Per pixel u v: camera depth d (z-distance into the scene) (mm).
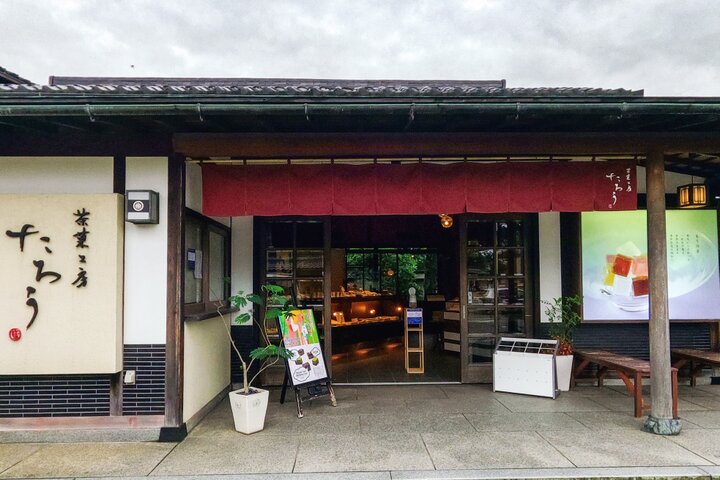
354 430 4777
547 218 6836
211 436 4676
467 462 3951
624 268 6539
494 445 4320
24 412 4602
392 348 10289
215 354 5898
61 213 4508
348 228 10891
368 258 13898
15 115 3820
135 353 4645
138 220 4547
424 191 4879
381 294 12148
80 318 4473
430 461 3980
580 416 5152
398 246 11148
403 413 5332
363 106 3875
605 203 4855
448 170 4887
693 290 6578
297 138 4660
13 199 4496
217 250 6352
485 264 6844
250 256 6758
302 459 4059
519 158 4980
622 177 4863
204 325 5473
